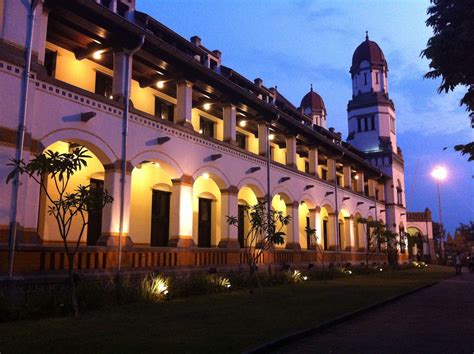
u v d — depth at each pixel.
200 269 17.53
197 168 18.22
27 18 12.20
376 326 10.06
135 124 15.48
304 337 8.62
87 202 9.98
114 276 13.76
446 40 9.66
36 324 9.02
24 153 11.56
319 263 27.20
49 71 15.28
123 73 15.21
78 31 14.62
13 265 11.16
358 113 46.88
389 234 33.00
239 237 24.52
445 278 26.92
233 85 19.75
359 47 48.66
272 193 23.28
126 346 7.15
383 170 43.97
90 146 13.91
